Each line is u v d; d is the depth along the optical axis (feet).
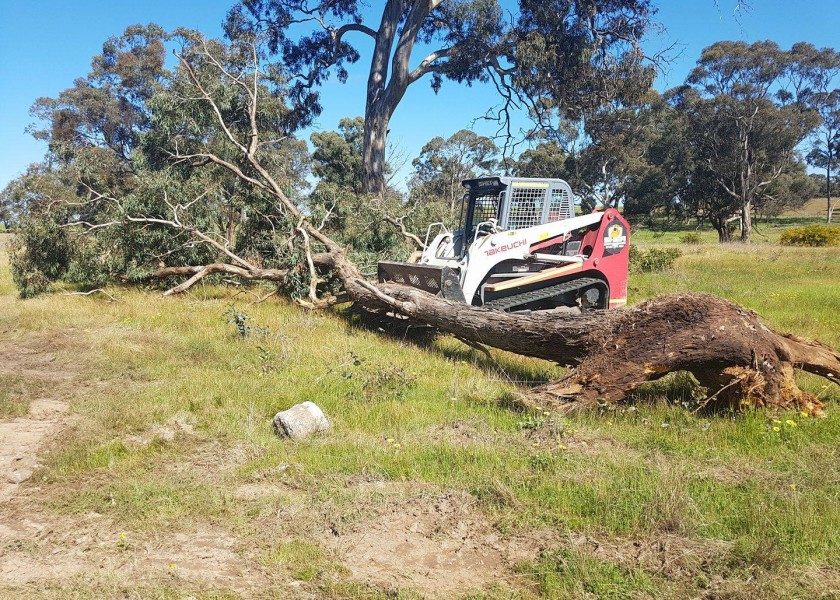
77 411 21.95
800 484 15.76
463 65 86.38
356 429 20.36
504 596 11.86
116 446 18.65
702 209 179.63
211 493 15.81
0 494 15.96
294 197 46.91
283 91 77.97
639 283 58.08
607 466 16.90
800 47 164.86
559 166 167.84
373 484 16.33
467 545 13.69
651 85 81.97
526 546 13.56
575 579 12.25
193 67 50.01
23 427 20.57
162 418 21.07
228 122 50.96
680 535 13.70
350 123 152.76
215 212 47.88
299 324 35.58
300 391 23.67
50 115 112.98
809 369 22.66
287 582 12.37
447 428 20.10
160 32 115.34
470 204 38.32
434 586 12.26
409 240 47.85
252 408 21.63
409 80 81.97
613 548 13.38
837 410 21.31
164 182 43.06
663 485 15.14
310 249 41.75
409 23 79.56
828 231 115.55
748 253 95.30
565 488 15.75
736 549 12.96
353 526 14.30
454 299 32.60
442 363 28.40
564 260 35.40
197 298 42.39
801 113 165.68
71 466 17.43
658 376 21.17
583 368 21.83
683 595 11.79
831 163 244.01
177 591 11.95
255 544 13.70
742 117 156.76
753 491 15.33
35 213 45.32
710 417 21.07
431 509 14.97
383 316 35.88
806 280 58.18
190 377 25.58
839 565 12.45
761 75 158.30
